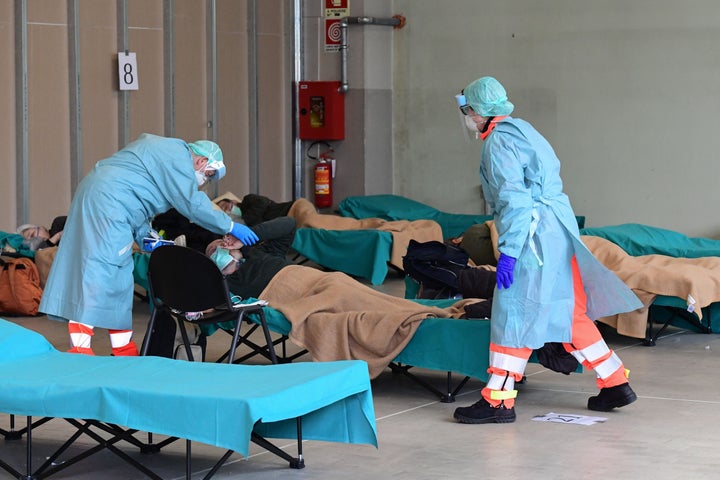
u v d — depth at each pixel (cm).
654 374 624
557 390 580
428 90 1295
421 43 1295
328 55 1301
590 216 1193
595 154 1184
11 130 1023
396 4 1309
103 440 424
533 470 429
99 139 1097
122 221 556
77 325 555
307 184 1332
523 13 1220
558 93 1203
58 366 433
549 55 1206
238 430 361
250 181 1284
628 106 1161
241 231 591
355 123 1297
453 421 515
